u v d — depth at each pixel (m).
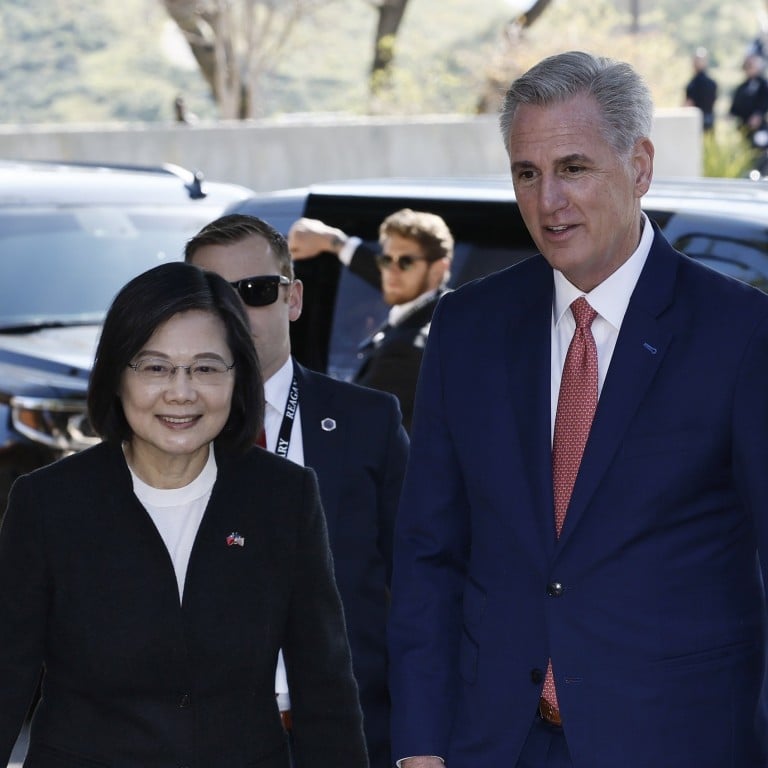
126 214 10.34
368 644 5.55
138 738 4.36
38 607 4.36
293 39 35.84
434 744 4.71
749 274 6.47
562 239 4.39
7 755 4.39
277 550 4.51
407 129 25.62
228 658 4.40
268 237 5.62
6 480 8.48
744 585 4.43
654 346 4.41
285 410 5.55
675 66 32.62
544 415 4.56
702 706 4.34
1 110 66.81
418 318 7.27
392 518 5.64
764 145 28.16
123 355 4.33
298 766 4.82
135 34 38.97
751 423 4.29
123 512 4.38
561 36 31.98
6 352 8.87
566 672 4.42
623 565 4.38
